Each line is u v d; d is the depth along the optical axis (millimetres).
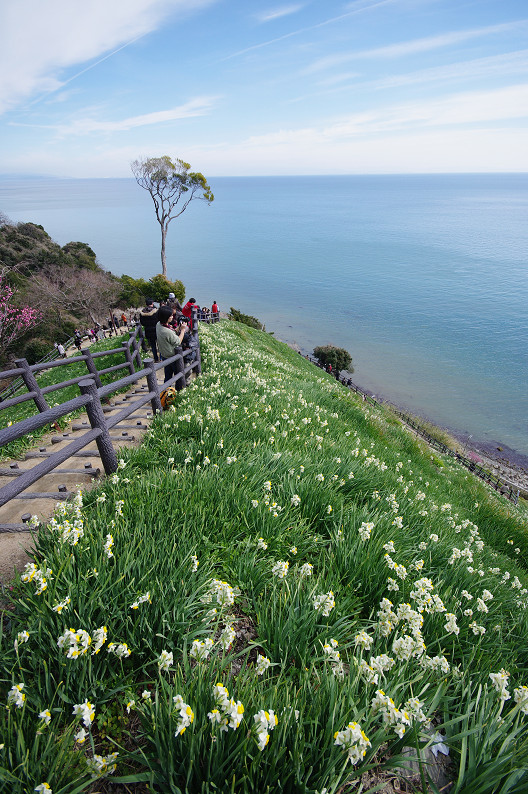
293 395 10250
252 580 3371
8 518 4645
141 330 15516
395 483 6605
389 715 2018
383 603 2854
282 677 2553
